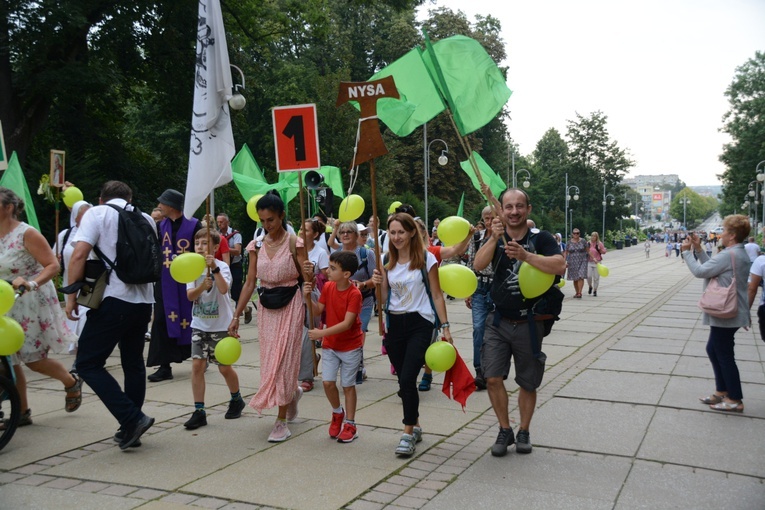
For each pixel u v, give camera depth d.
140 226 4.66
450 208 40.62
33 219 7.17
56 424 5.32
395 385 6.87
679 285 22.28
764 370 7.67
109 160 23.80
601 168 87.31
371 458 4.53
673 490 3.95
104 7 18.52
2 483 4.05
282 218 4.93
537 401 6.10
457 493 3.90
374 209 4.87
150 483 4.05
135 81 23.30
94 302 4.49
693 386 6.70
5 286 4.38
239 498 3.82
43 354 5.33
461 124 4.61
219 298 5.34
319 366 7.77
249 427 5.27
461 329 11.16
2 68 17.22
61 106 21.89
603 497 3.84
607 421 5.44
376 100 4.88
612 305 15.30
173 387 6.64
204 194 5.22
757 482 4.09
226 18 23.95
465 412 5.76
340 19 45.78
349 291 4.88
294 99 33.69
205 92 5.20
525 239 4.56
